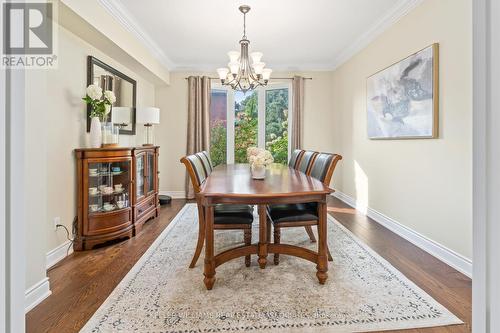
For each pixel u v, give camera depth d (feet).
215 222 7.41
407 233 9.75
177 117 17.06
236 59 9.74
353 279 6.81
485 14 1.65
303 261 7.92
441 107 8.06
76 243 8.76
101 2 8.82
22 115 1.73
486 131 1.66
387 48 11.00
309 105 17.25
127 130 12.94
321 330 4.98
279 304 5.77
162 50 14.42
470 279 6.84
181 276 7.00
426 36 8.66
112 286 6.55
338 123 16.38
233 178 8.33
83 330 4.99
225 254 6.81
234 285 6.53
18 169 1.70
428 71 8.46
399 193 10.30
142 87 15.15
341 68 15.88
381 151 11.58
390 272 7.18
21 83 1.72
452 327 5.08
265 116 18.11
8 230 1.64
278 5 9.86
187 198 16.88
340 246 9.01
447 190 7.89
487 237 1.68
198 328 5.04
